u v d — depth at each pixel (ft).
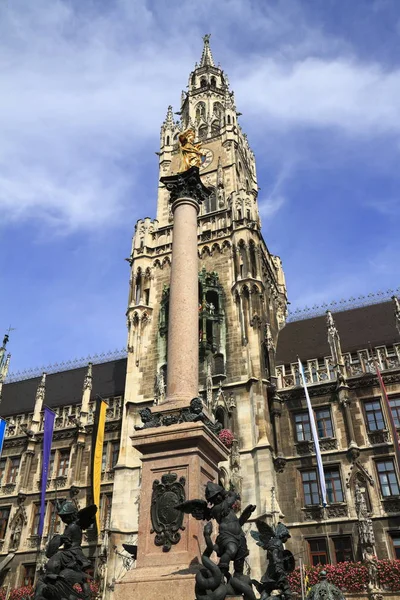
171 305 58.08
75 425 135.44
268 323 131.64
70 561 39.50
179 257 60.80
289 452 111.04
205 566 35.63
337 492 104.27
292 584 91.15
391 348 122.21
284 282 166.09
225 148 162.61
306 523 101.04
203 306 125.59
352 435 107.55
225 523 37.76
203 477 46.44
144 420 49.98
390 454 103.91
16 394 163.12
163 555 42.80
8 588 116.06
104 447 128.26
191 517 43.73
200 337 121.90
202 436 46.47
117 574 99.81
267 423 110.42
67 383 160.45
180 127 180.86
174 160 169.58
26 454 135.95
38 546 119.03
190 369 53.83
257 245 135.64
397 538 95.61
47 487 129.29
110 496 120.78
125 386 134.51
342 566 91.45
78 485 126.00
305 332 144.77
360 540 93.66
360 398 112.68
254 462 104.78
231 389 115.24
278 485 107.14
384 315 138.62
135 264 143.02
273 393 116.57
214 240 138.72
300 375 117.80
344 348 129.80
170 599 38.19
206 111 187.73
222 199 150.61
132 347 130.00
